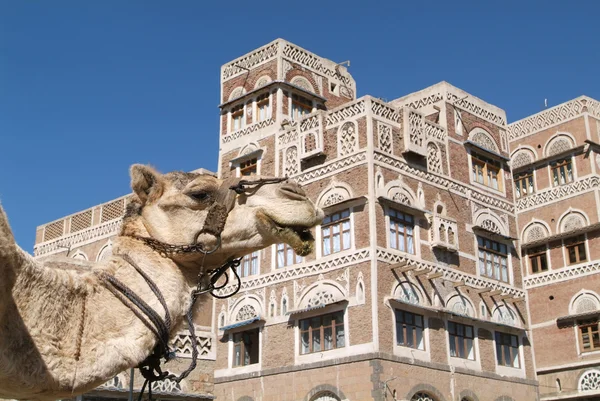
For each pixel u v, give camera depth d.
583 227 36.22
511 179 34.81
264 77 33.09
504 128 35.34
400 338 26.52
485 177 33.47
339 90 35.28
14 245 3.95
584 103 40.03
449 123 32.25
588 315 34.78
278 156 31.42
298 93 32.75
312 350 27.67
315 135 29.98
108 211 33.22
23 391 4.12
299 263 29.11
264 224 5.13
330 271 27.83
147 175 5.03
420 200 29.36
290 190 5.25
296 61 33.34
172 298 4.79
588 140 38.47
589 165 38.66
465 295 29.91
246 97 33.59
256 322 29.61
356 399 25.38
